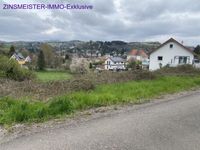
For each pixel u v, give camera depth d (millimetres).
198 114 8508
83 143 5613
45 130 6477
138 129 6664
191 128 6871
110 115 8156
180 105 10039
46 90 11445
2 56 16531
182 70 28359
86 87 12500
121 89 12898
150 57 56812
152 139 5941
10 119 7238
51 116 7859
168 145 5598
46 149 5246
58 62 70750
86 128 6684
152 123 7254
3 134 6145
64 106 8516
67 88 12008
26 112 7641
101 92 11977
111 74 18078
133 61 80562
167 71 27016
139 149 5348
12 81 13688
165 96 12352
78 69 46625
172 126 7012
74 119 7598
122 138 5965
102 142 5691
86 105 9438
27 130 6465
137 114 8328
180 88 15297
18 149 5215
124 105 9875
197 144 5695
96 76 17000
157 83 15656
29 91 11172
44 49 74375
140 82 15750
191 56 54312
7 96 9469
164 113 8539
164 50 55719
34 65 62406
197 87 16562
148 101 10852
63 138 5887
